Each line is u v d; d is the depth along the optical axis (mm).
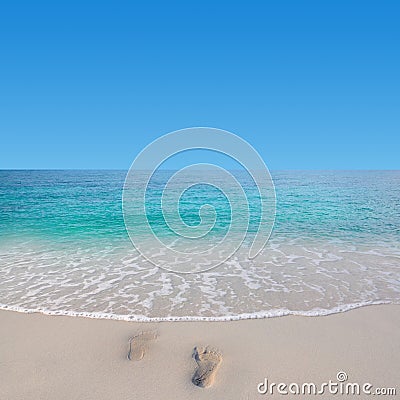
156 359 4312
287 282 7195
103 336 4898
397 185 27375
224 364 4219
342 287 6883
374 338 4855
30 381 3918
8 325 5254
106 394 3701
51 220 14008
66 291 6688
